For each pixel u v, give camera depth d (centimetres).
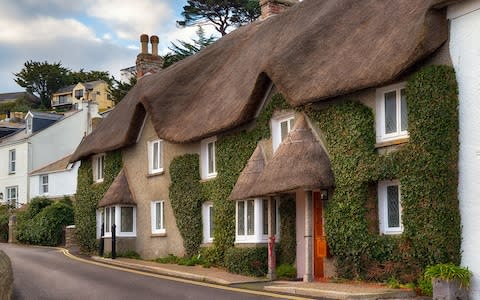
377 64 1518
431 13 1425
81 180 3169
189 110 2408
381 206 1587
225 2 5484
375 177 1553
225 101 2170
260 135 1980
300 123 1783
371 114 1602
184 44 5184
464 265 1358
